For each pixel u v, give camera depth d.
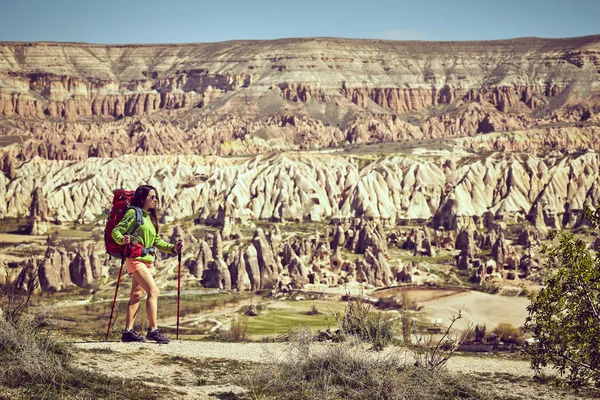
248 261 141.75
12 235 194.75
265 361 20.72
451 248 175.00
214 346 23.14
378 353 21.75
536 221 193.88
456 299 120.19
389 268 140.75
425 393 18.34
